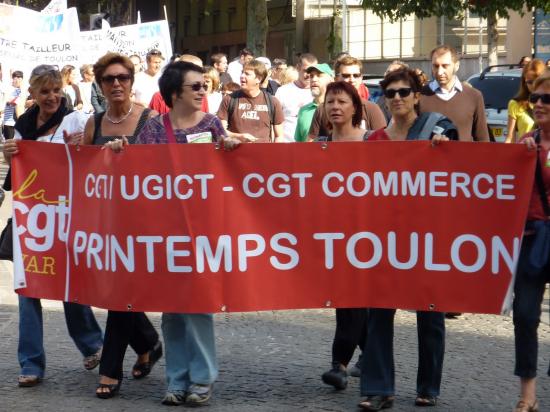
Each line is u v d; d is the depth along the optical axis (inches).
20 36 741.3
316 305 228.7
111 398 237.3
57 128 254.1
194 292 230.1
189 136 235.6
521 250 222.1
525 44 1217.4
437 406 231.1
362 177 226.2
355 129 246.1
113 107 246.4
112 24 1716.3
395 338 297.1
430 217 224.2
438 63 312.7
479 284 223.1
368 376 227.1
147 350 252.8
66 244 242.2
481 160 221.3
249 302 229.6
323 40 1450.5
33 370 246.8
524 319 219.3
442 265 224.2
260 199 228.7
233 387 245.6
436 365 230.4
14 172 245.3
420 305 225.0
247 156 228.2
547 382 253.6
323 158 226.7
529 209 221.9
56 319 318.0
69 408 228.8
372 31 1405.0
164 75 236.2
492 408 230.2
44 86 251.8
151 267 232.2
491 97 645.9
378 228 226.2
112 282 235.0
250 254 229.5
